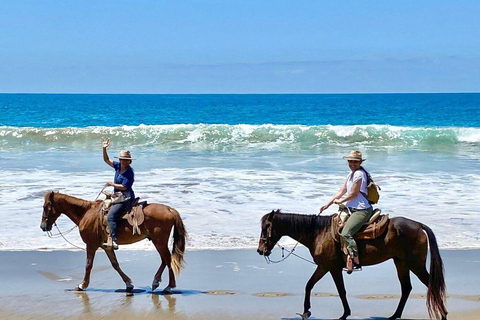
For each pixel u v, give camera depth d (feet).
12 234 47.85
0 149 100.89
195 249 44.45
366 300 33.68
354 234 29.86
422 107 296.71
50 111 250.98
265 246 30.94
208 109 278.46
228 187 65.67
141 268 40.42
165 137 111.45
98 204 36.01
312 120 197.88
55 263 41.34
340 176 72.79
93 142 110.11
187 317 30.53
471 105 323.37
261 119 203.72
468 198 60.95
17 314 30.89
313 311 31.76
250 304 32.78
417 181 70.23
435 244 28.78
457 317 30.42
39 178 70.08
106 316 30.63
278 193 62.54
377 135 111.34
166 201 58.80
